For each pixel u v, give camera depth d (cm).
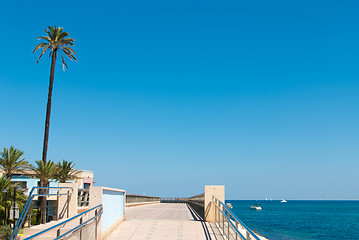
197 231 1456
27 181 3919
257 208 15825
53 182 4066
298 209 17288
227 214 1280
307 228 6725
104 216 1288
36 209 3058
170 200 7231
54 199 3162
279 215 11531
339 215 11900
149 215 2278
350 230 6488
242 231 1600
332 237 5316
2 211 2766
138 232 1435
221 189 1775
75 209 1680
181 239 1293
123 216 1803
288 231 5978
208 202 1766
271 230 6050
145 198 5050
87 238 1001
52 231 1270
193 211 2847
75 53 3747
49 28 3662
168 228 1531
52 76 3616
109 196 1393
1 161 3375
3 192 2819
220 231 1413
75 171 4791
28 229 1299
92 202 1184
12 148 3441
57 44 3641
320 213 13200
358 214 12588
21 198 2975
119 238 1313
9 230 2425
